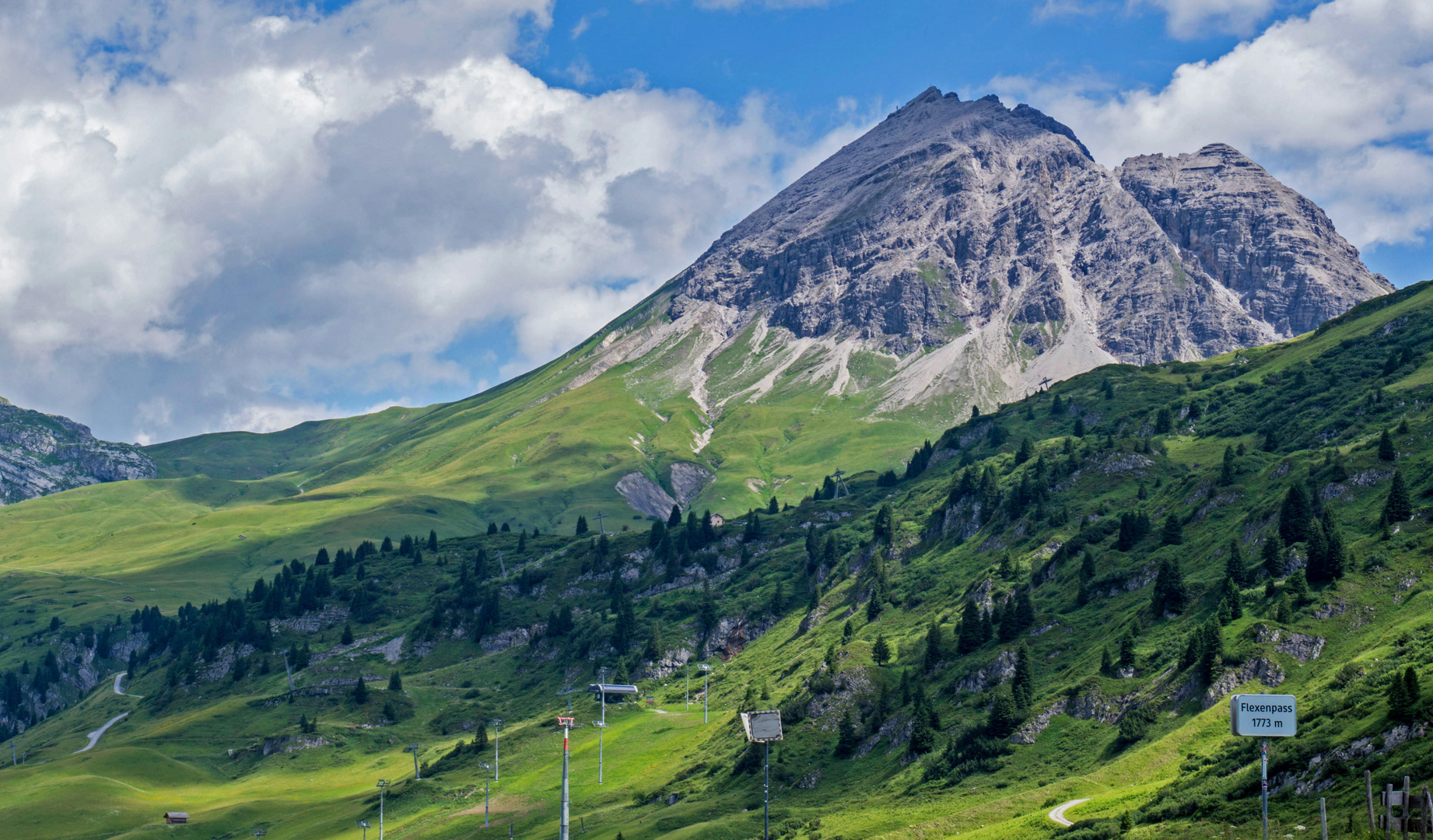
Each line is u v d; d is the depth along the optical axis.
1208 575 194.00
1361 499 192.62
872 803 174.50
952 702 196.25
